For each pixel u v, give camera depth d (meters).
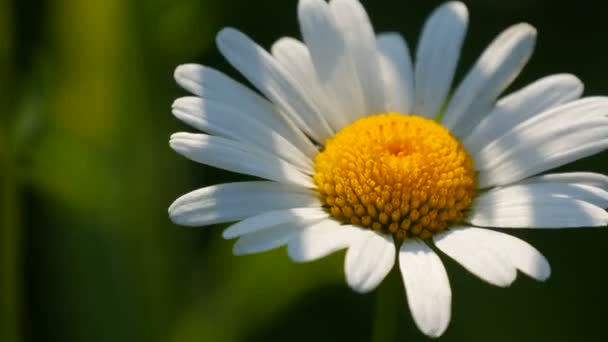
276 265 0.26
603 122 0.23
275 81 0.24
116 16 0.26
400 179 0.23
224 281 0.26
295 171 0.23
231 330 0.26
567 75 0.24
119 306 0.26
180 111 0.23
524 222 0.23
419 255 0.23
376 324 0.23
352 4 0.25
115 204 0.26
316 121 0.24
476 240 0.23
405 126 0.24
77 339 0.26
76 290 0.26
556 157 0.23
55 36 0.26
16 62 0.26
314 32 0.24
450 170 0.23
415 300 0.22
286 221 0.22
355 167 0.23
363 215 0.23
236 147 0.23
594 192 0.23
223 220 0.23
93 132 0.26
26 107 0.26
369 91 0.24
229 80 0.23
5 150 0.25
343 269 0.26
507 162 0.24
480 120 0.24
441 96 0.25
